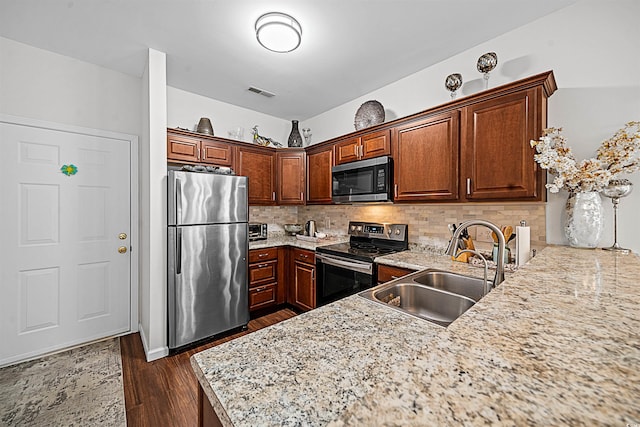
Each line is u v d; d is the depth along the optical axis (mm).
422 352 407
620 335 452
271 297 3086
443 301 1319
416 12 1760
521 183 1643
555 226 1753
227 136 3328
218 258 2416
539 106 1577
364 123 2744
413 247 2566
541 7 1718
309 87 2887
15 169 2055
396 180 2344
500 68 1998
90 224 2367
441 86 2367
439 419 262
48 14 1770
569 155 1581
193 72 2562
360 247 2768
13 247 2051
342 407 494
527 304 619
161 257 2164
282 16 1771
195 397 1670
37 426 1431
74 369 1958
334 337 791
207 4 1690
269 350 715
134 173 2590
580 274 919
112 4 1687
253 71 2537
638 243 1471
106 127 2455
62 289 2238
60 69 2236
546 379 328
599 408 270
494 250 1880
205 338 2354
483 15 1787
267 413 480
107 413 1530
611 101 1572
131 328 2564
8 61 2029
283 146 3957
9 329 2033
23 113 2082
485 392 305
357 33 1971
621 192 1452
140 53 2227
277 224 3906
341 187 2846
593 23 1624
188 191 2227
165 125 2211
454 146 1961
